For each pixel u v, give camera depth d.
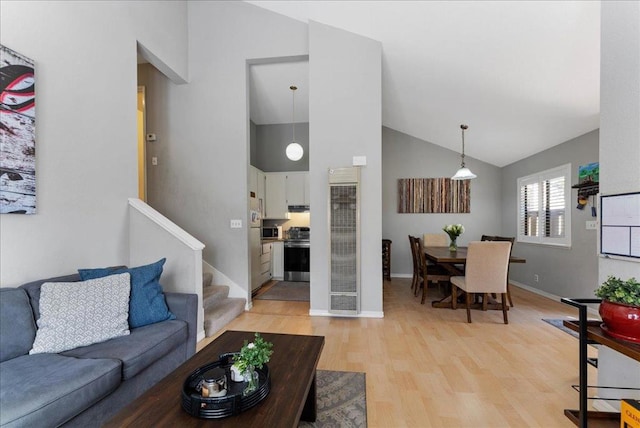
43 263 2.08
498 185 5.89
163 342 1.88
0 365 1.44
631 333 1.23
